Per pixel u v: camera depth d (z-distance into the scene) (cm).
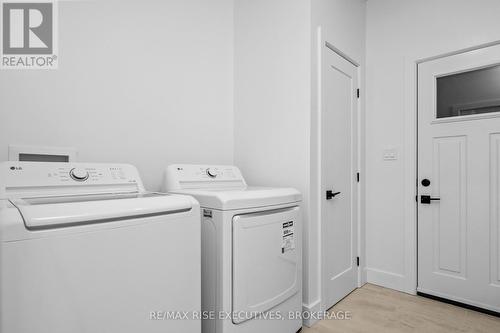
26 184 104
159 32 180
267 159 203
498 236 186
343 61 218
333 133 206
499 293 185
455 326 173
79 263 77
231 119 225
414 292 219
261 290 132
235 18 225
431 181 214
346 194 223
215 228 122
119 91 163
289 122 190
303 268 179
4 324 65
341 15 212
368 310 195
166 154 184
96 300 80
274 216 140
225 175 179
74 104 146
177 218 102
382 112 238
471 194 197
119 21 162
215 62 213
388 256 234
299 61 184
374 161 242
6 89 128
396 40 230
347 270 221
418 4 219
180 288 102
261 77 207
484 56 193
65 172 116
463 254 200
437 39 210
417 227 221
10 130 128
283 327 148
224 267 118
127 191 130
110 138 159
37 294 70
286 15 191
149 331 92
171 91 187
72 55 145
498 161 187
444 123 209
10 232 66
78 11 147
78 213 77
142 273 91
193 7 199
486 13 189
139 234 90
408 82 224
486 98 195
